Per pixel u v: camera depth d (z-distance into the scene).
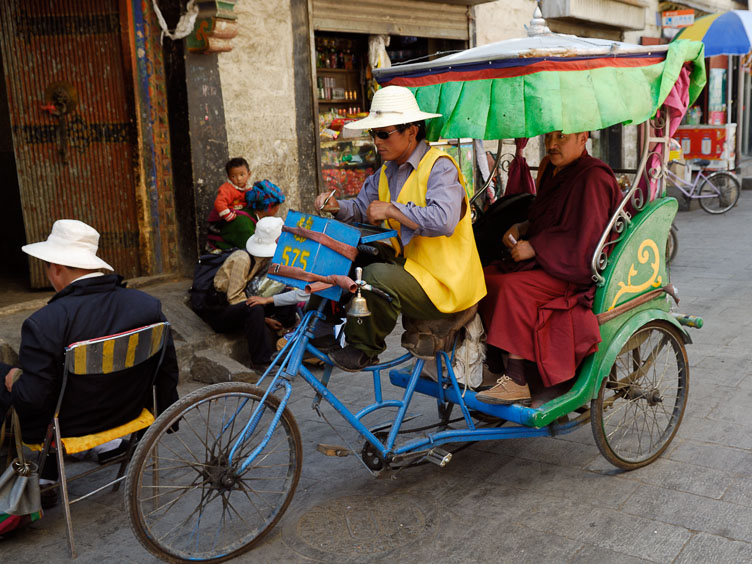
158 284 6.23
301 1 7.10
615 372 3.56
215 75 6.34
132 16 5.90
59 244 3.00
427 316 3.03
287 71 7.06
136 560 2.86
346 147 8.23
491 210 3.87
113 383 2.94
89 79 6.02
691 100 3.59
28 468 2.92
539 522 2.97
